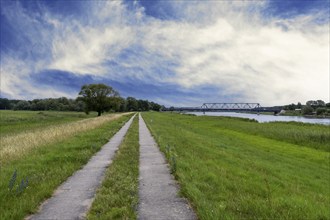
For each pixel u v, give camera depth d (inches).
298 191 380.8
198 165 491.8
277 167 606.2
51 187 345.4
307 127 2004.2
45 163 490.6
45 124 1788.9
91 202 303.3
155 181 392.2
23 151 593.6
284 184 414.6
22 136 880.3
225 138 1321.4
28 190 325.7
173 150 673.0
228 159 601.0
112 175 411.5
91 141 814.5
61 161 515.8
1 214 254.1
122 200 300.4
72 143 750.5
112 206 285.3
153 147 754.8
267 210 274.5
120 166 476.4
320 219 270.1
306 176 565.3
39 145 688.4
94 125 1434.5
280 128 1886.1
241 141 1251.8
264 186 377.1
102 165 509.4
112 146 770.8
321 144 1179.9
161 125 1814.7
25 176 389.4
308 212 278.8
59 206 290.7
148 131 1309.1
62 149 647.1
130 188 341.7
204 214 253.0
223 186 358.9
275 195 339.3
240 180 400.5
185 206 290.2
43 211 276.4
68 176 420.8
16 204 279.0
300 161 797.9
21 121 2068.2
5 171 421.7
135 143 811.4
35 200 295.6
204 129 1908.2
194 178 394.6
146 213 271.1
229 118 3639.3
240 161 599.8
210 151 714.8
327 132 1430.9
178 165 474.0
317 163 805.2
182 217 260.7
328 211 290.8
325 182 530.0
